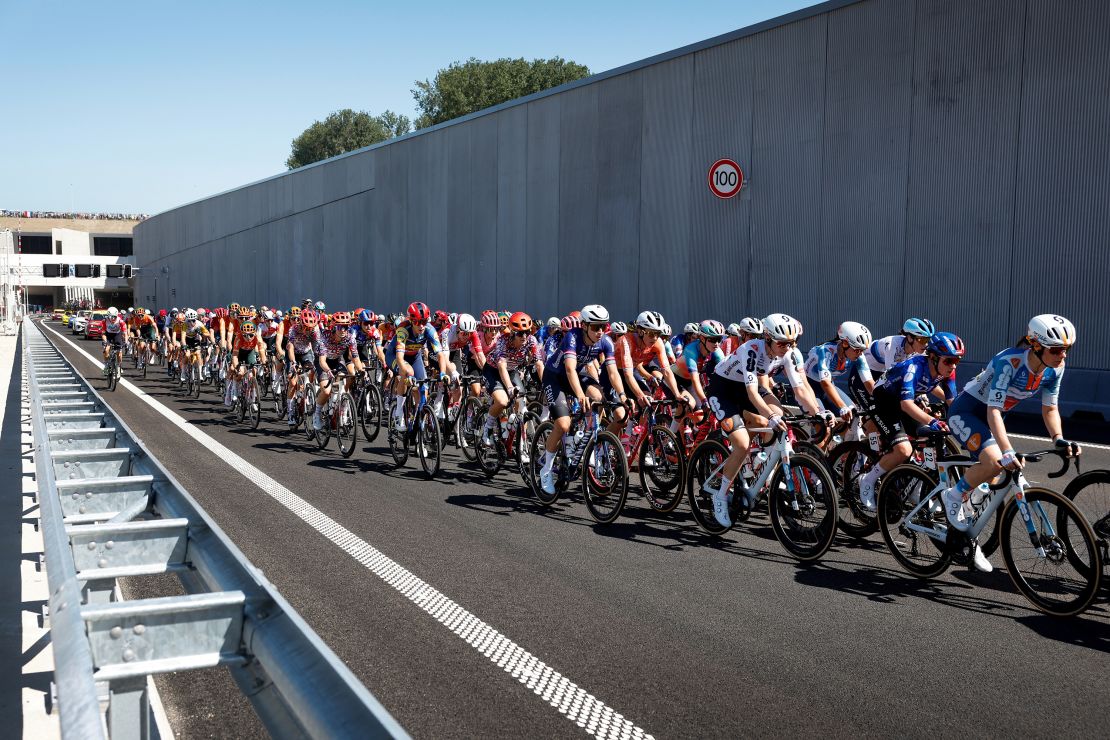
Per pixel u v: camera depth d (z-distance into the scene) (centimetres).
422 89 7994
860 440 645
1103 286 1402
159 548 276
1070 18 1432
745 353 565
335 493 733
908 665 374
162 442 1027
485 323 866
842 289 1817
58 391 643
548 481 684
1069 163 1441
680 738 306
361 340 1216
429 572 504
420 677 355
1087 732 312
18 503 618
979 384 501
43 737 288
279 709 191
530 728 312
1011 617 440
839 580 504
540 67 7212
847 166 1798
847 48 1789
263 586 207
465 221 3128
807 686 351
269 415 1324
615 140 2411
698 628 418
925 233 1655
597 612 439
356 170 3878
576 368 668
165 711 330
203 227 5753
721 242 2098
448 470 862
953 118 1605
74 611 193
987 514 478
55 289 10756
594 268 2509
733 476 584
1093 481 468
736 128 2048
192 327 1672
